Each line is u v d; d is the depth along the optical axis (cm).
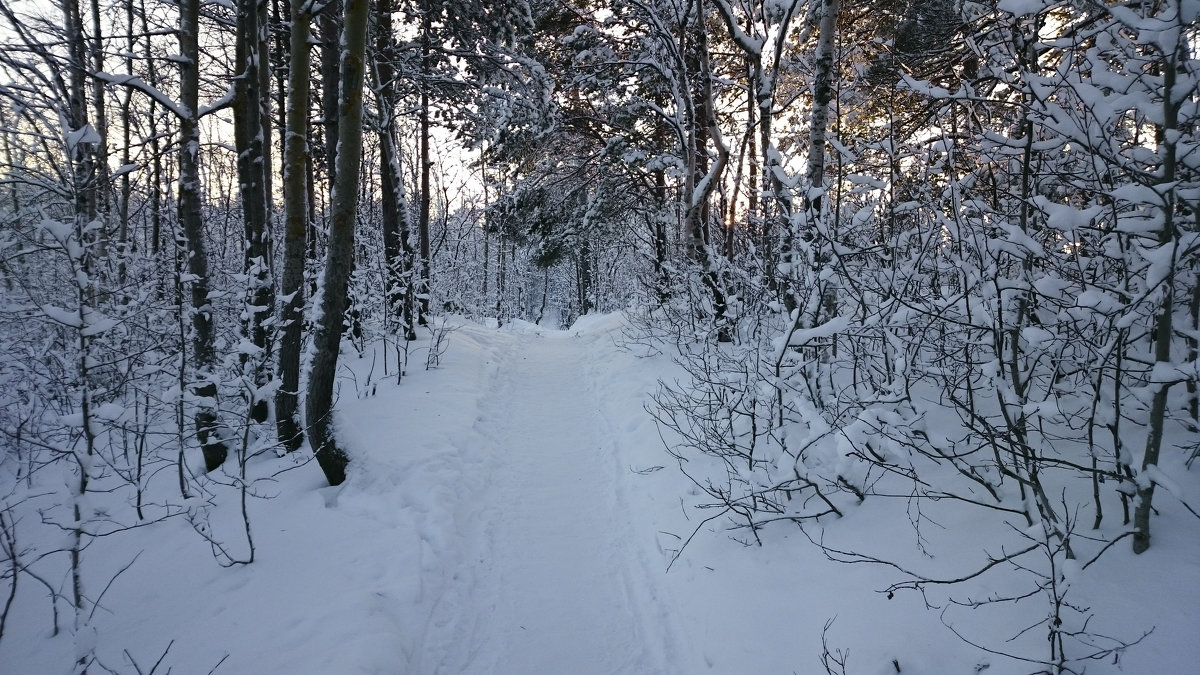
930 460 395
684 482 514
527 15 996
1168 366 243
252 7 641
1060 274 331
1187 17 230
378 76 983
